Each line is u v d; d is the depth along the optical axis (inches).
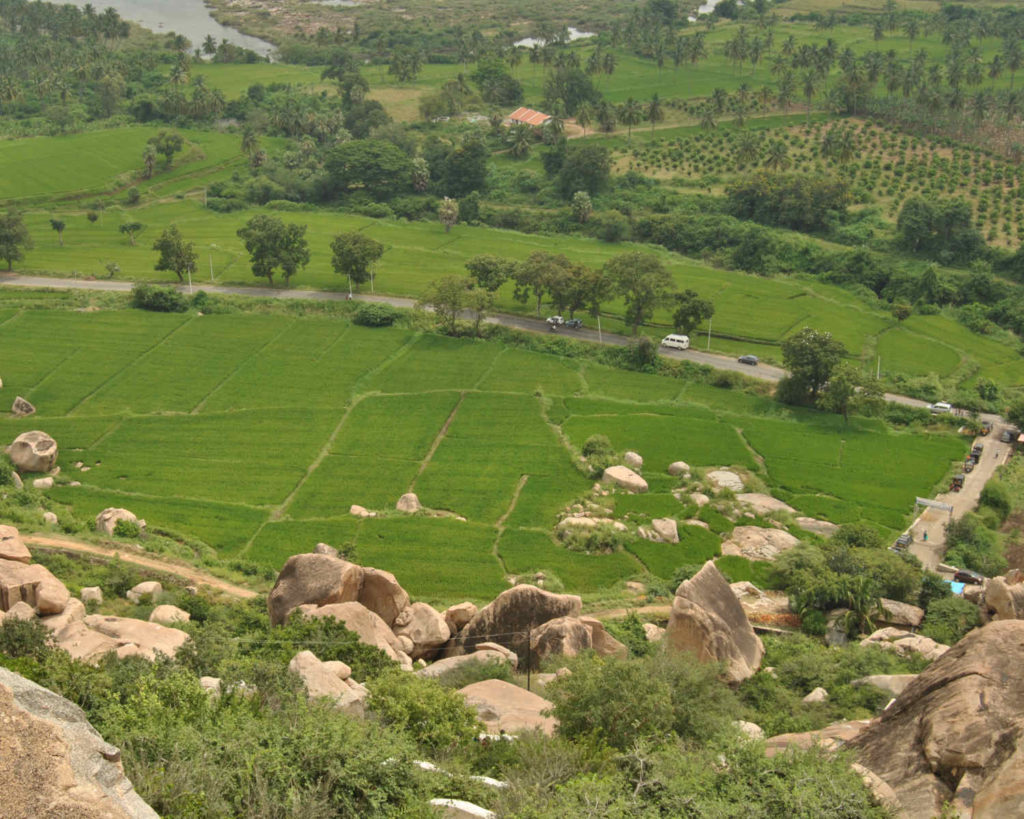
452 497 5418.3
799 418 6609.3
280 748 1683.1
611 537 4842.5
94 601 3373.5
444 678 2662.4
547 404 6569.9
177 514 5088.6
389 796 1647.4
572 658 2486.5
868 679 2785.4
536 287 7780.5
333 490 5482.3
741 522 5167.3
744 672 2847.0
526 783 1711.4
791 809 1478.8
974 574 4734.3
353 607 2925.7
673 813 1535.4
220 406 6437.0
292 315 7790.4
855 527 4992.6
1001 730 1494.8
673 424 6378.0
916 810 1450.5
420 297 7495.1
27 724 1189.1
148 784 1513.3
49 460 5526.6
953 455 6190.9
